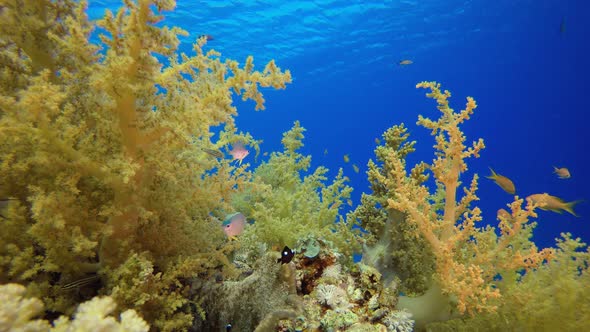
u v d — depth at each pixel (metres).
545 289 3.88
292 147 7.68
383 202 4.79
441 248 3.78
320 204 6.75
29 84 3.07
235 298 3.41
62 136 2.73
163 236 3.15
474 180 4.21
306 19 31.39
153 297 2.60
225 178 3.65
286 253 3.75
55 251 2.52
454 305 3.87
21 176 2.72
